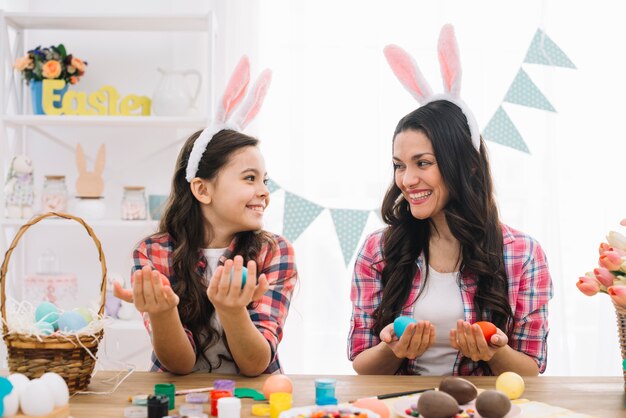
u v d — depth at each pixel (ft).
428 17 8.46
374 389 3.86
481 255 4.88
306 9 8.39
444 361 5.02
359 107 8.43
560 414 3.27
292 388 3.73
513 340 5.03
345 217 7.37
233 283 3.67
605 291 3.87
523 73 7.57
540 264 5.05
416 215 4.84
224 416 3.11
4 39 7.61
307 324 8.32
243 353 4.07
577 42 8.57
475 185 4.94
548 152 8.39
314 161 8.43
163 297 3.71
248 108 4.96
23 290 7.86
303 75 8.32
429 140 4.74
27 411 3.09
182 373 4.26
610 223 8.50
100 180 7.69
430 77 8.42
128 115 7.77
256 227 4.81
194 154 4.76
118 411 3.39
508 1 8.52
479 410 3.12
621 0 8.55
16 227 8.08
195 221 4.91
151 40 8.44
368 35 8.46
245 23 8.21
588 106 8.57
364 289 5.28
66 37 8.43
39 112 7.79
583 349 8.52
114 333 8.04
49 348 3.59
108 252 8.36
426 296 5.05
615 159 8.53
